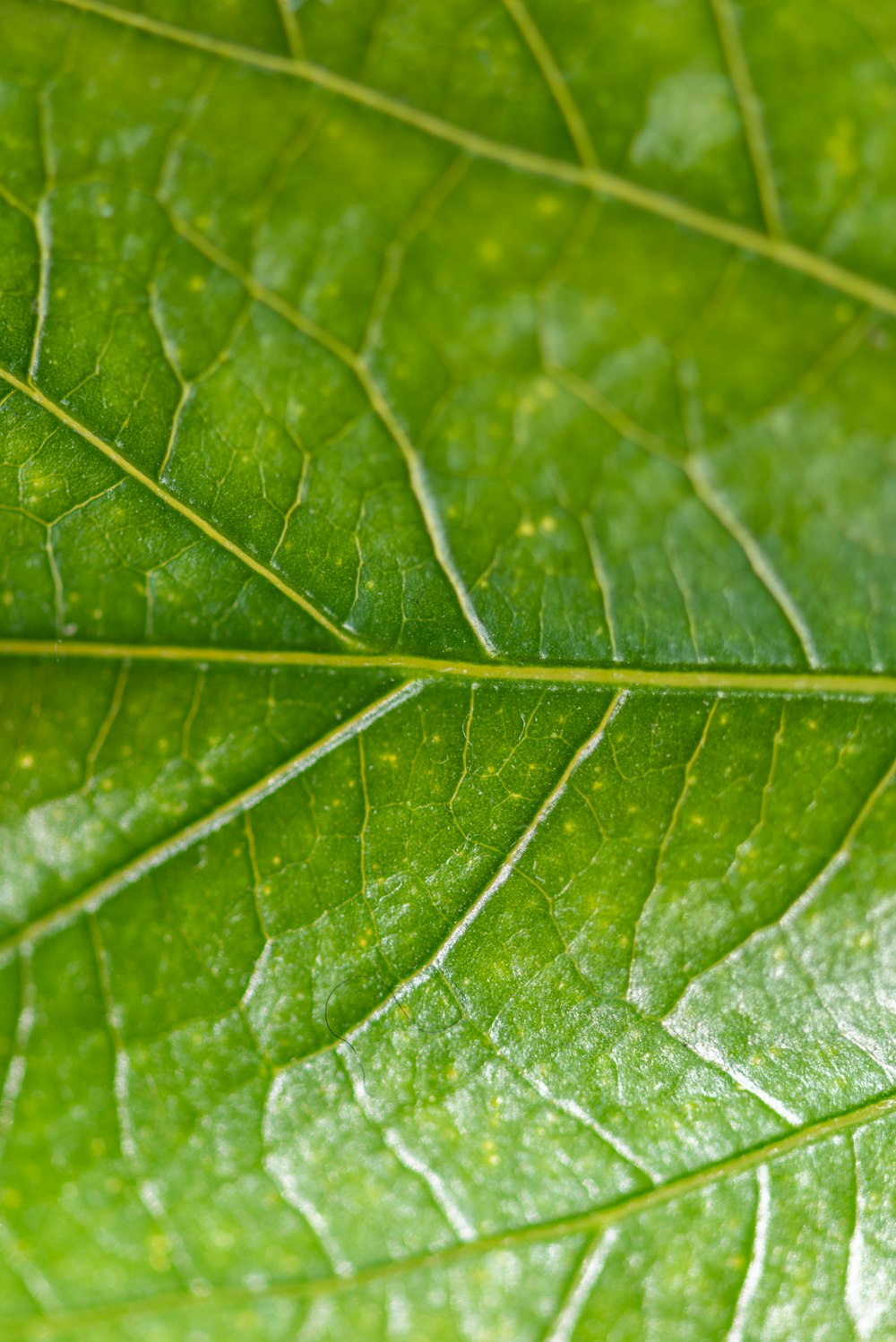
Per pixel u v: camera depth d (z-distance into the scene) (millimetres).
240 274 185
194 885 189
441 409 186
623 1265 188
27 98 185
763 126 183
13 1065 189
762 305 184
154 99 185
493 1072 189
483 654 188
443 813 189
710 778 188
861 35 182
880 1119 188
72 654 189
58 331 186
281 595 188
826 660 187
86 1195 189
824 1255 188
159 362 186
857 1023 188
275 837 189
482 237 185
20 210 185
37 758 189
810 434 185
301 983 189
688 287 184
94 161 185
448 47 184
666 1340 188
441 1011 189
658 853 188
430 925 189
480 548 187
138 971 189
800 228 184
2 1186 189
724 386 185
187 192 185
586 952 188
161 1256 189
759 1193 188
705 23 183
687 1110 188
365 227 185
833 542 186
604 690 188
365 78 184
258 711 189
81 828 189
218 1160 189
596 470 186
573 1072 188
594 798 188
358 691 189
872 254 183
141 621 189
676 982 188
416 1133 189
